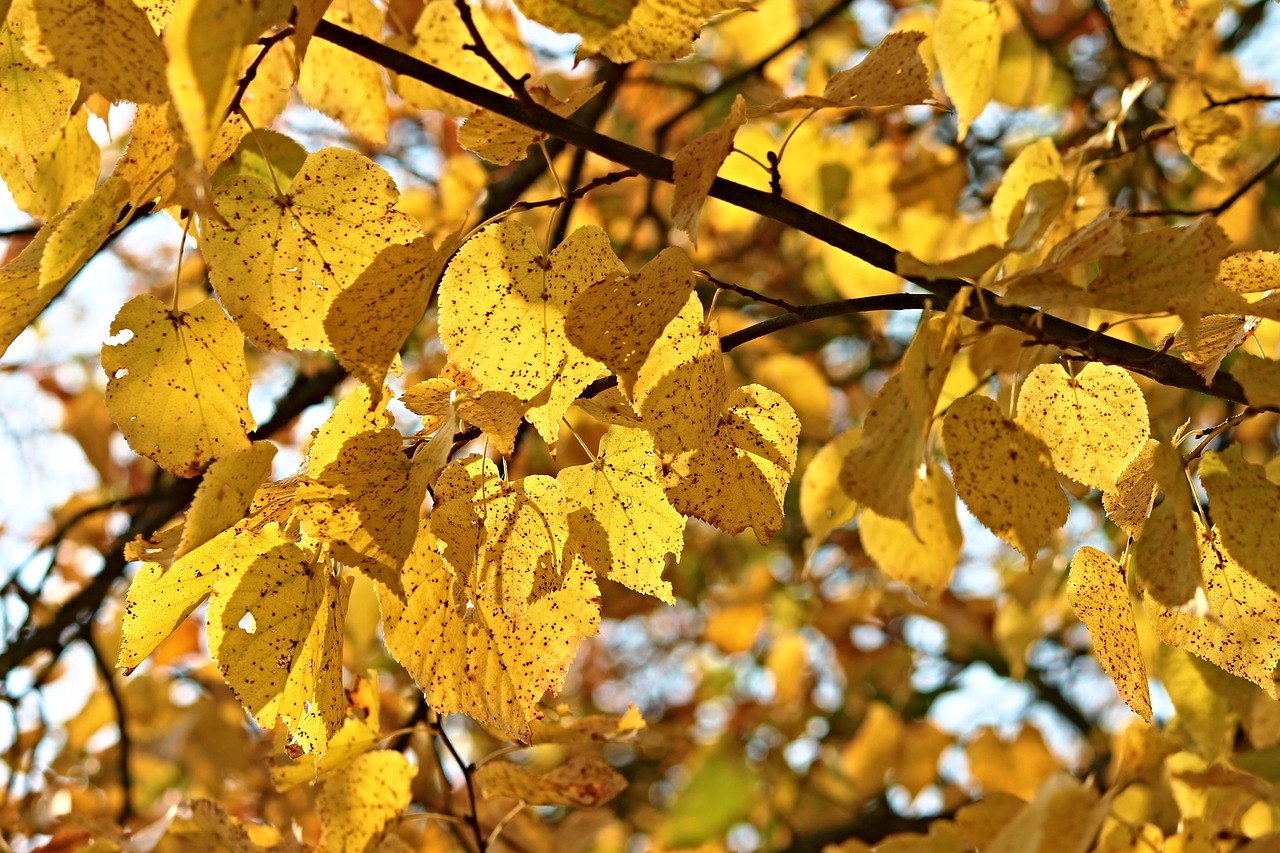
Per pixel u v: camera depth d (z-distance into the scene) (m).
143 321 1.06
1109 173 1.77
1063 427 1.11
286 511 1.05
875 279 1.80
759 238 2.57
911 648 2.82
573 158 1.74
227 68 0.97
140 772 2.23
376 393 1.02
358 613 1.64
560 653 1.07
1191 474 1.14
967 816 1.13
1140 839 1.14
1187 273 1.02
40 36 1.01
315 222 1.06
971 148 2.22
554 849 1.66
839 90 1.07
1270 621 1.09
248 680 1.05
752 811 2.64
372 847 1.20
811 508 1.34
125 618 1.04
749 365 2.37
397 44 1.19
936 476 1.28
